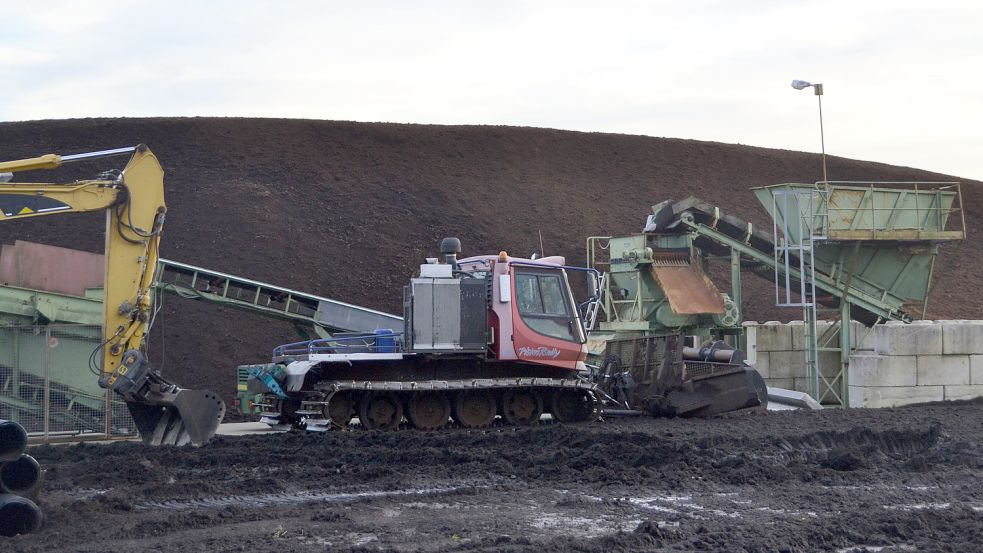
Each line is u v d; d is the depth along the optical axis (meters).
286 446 14.84
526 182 39.06
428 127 42.44
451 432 16.05
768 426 16.84
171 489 11.62
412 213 34.22
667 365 19.20
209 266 28.72
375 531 9.55
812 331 22.78
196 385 23.72
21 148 36.06
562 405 18.30
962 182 50.34
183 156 35.94
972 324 23.72
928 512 10.19
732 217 23.22
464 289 17.59
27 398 17.53
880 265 23.94
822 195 22.91
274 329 26.30
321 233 31.72
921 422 17.52
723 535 9.20
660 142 45.91
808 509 10.60
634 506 10.78
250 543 9.03
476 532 9.51
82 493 11.56
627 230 36.34
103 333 14.72
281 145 38.00
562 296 18.19
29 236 29.42
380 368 17.48
